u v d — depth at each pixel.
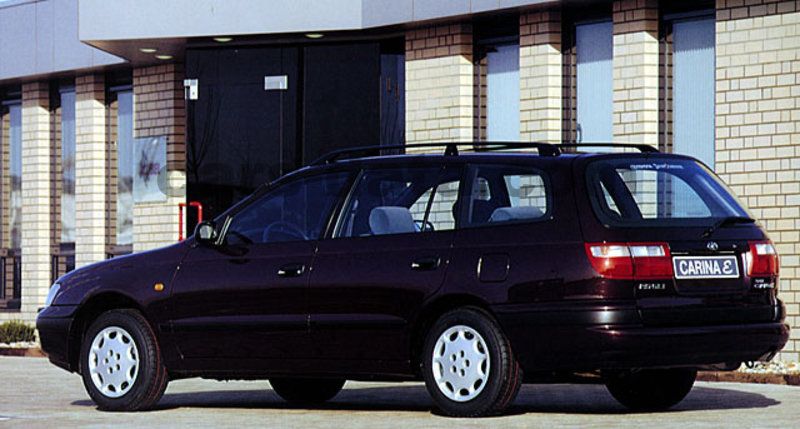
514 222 11.73
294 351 12.54
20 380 17.95
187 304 13.02
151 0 24.17
